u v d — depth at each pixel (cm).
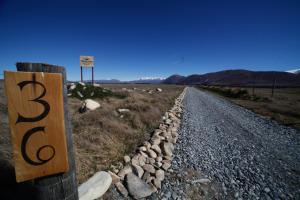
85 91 1341
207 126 841
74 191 180
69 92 1277
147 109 904
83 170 340
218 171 409
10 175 272
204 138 653
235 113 1262
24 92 129
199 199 307
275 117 1090
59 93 144
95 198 276
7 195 237
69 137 168
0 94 784
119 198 289
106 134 529
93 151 426
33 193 164
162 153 489
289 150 561
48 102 140
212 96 2978
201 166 429
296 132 781
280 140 661
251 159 483
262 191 341
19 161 134
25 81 128
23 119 131
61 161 153
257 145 599
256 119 1063
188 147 550
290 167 444
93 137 487
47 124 142
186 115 1088
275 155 517
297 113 1183
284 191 344
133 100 1138
